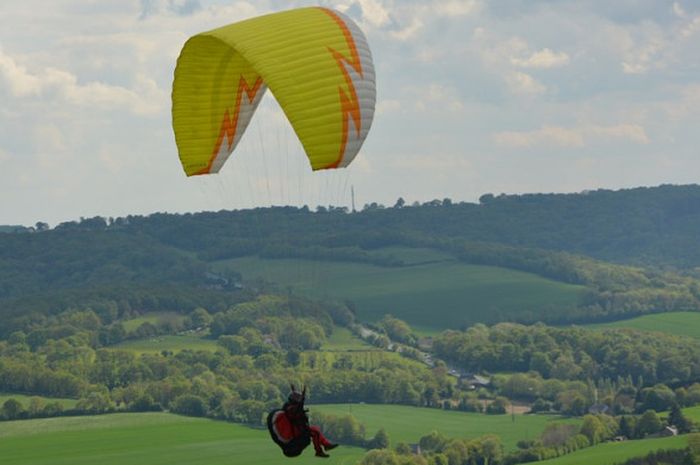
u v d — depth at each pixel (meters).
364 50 83.00
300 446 74.31
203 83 87.69
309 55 80.69
